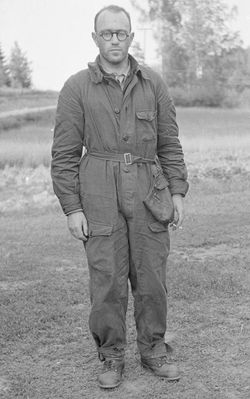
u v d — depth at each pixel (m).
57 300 5.12
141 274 3.40
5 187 9.93
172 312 4.77
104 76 3.23
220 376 3.64
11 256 6.80
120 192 3.29
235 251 6.96
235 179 11.37
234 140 11.41
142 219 3.32
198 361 3.84
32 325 4.51
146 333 3.56
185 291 5.24
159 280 3.42
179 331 4.38
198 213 9.16
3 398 3.44
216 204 9.92
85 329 4.46
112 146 3.28
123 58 3.25
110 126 3.27
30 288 5.48
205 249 7.10
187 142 11.15
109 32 3.20
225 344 4.12
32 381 3.64
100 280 3.34
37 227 8.55
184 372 3.68
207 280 5.54
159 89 3.40
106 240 3.30
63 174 3.34
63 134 3.33
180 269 5.95
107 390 3.48
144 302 3.47
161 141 3.50
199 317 4.62
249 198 10.38
